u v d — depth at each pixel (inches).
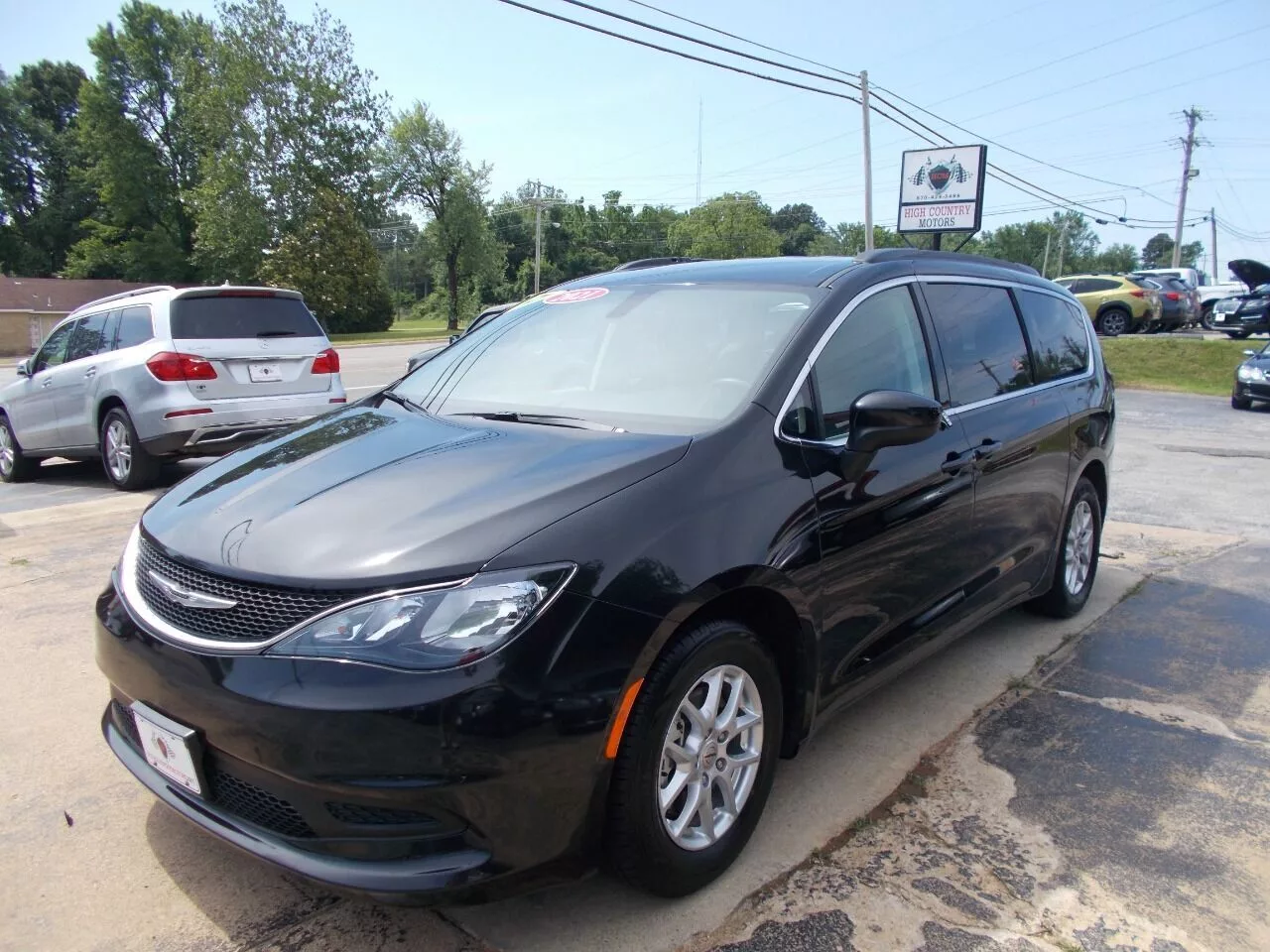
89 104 2311.8
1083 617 189.6
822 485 108.0
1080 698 149.4
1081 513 187.0
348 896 79.0
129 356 300.4
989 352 154.9
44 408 335.0
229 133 1998.0
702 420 108.3
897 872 102.1
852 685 118.9
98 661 101.1
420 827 79.0
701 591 90.9
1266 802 117.6
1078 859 105.0
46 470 388.2
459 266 2696.9
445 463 101.4
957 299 150.6
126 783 119.6
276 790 81.4
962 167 974.4
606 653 83.3
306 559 85.1
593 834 85.9
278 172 2022.6
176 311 298.7
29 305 1815.9
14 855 103.9
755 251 3142.2
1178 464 382.0
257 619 83.8
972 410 143.3
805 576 103.7
